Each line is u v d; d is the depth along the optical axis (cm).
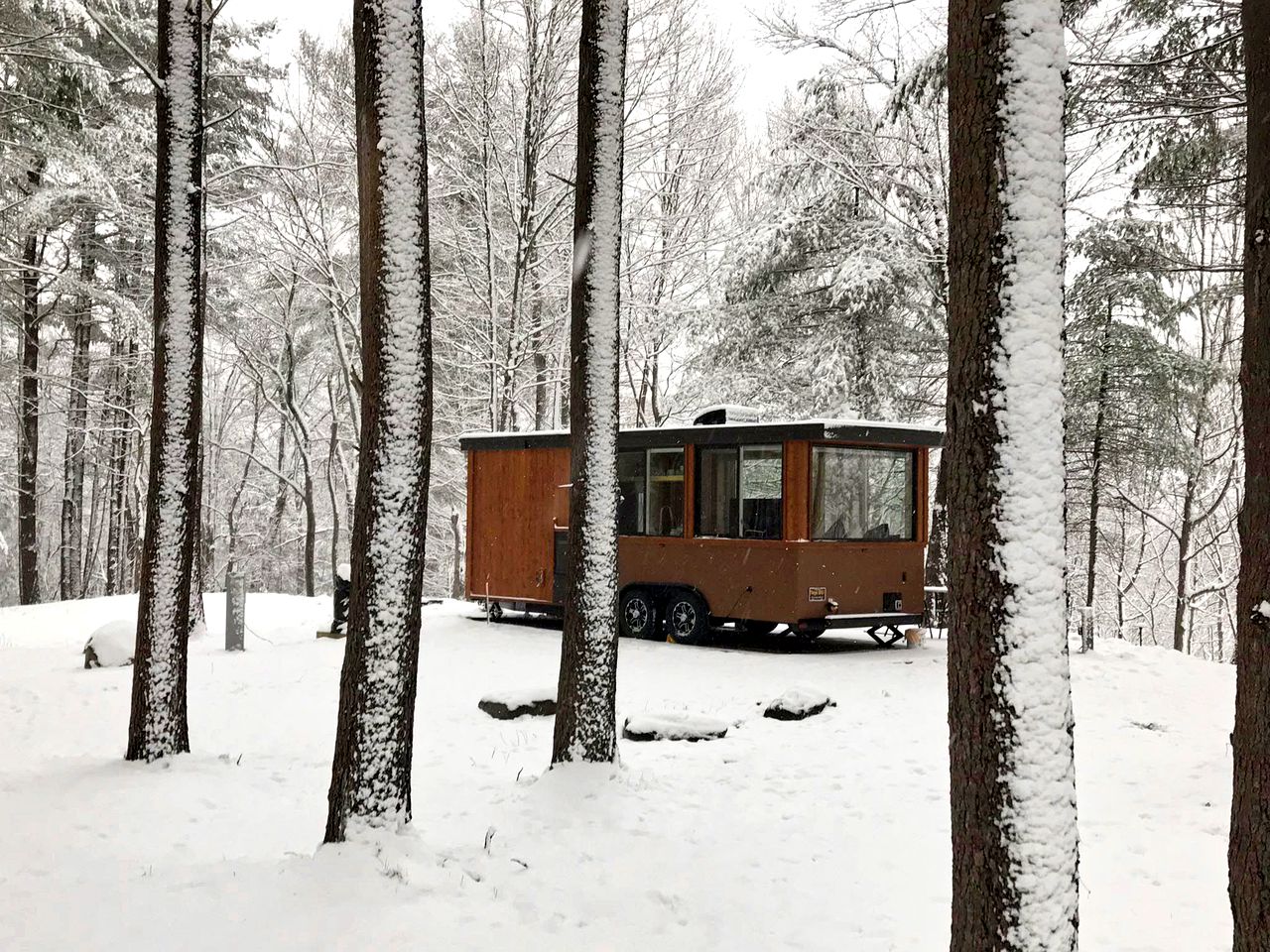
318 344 3189
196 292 850
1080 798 753
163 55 840
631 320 2702
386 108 602
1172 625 3550
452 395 2914
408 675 616
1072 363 2030
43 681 1262
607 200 796
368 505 608
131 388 2961
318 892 541
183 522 852
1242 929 343
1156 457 2072
